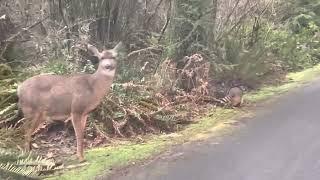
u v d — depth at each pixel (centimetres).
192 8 973
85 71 838
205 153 646
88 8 945
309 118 779
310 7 1620
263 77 1123
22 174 566
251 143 674
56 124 743
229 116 838
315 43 1455
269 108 873
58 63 833
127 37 994
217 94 953
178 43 959
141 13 1038
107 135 738
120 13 976
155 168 602
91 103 641
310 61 1338
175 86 909
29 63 880
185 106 858
